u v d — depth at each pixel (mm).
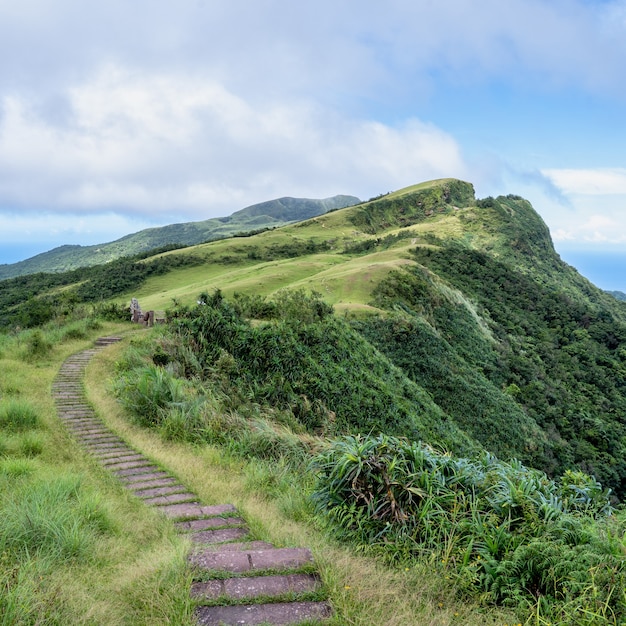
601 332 76062
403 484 4895
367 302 52875
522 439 37438
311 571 3484
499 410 39625
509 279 86438
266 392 16156
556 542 3939
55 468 6746
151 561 3666
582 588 3344
